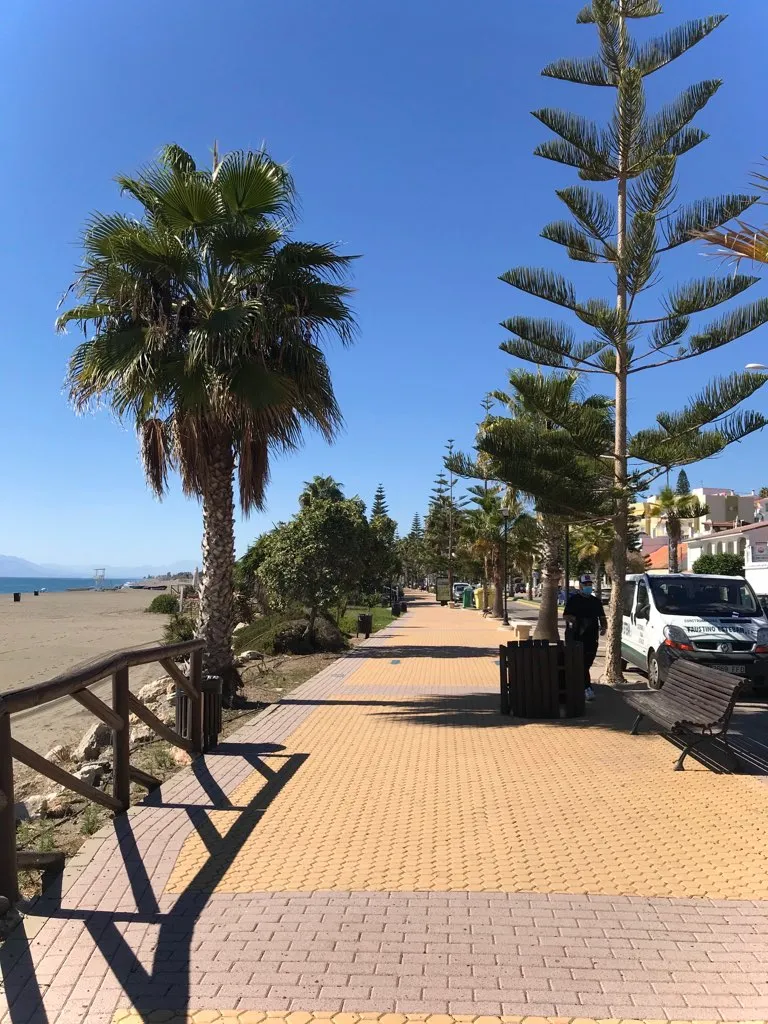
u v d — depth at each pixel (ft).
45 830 18.62
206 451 35.73
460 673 47.60
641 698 27.71
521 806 18.95
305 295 34.09
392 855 15.67
